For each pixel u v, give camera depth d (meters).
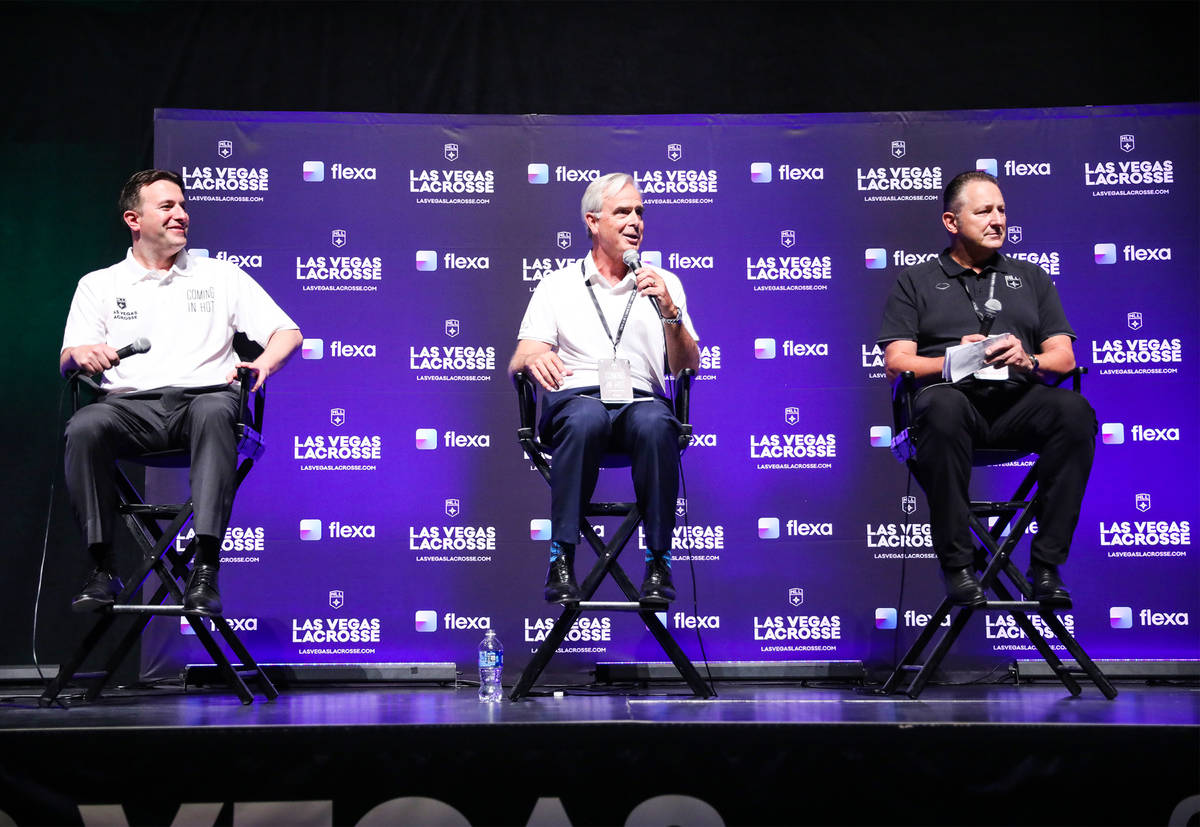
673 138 3.96
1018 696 2.98
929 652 3.73
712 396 3.85
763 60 4.07
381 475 3.80
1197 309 3.85
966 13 4.06
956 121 3.95
